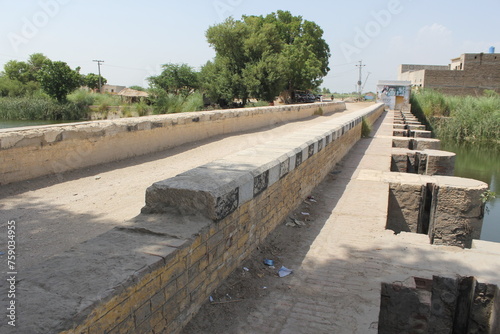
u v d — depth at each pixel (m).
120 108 31.81
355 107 39.50
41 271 2.18
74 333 1.76
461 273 3.78
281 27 46.59
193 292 2.86
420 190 7.36
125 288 2.09
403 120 24.95
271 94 33.78
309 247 4.41
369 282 3.60
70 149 6.81
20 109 29.81
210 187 3.13
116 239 2.68
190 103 30.09
